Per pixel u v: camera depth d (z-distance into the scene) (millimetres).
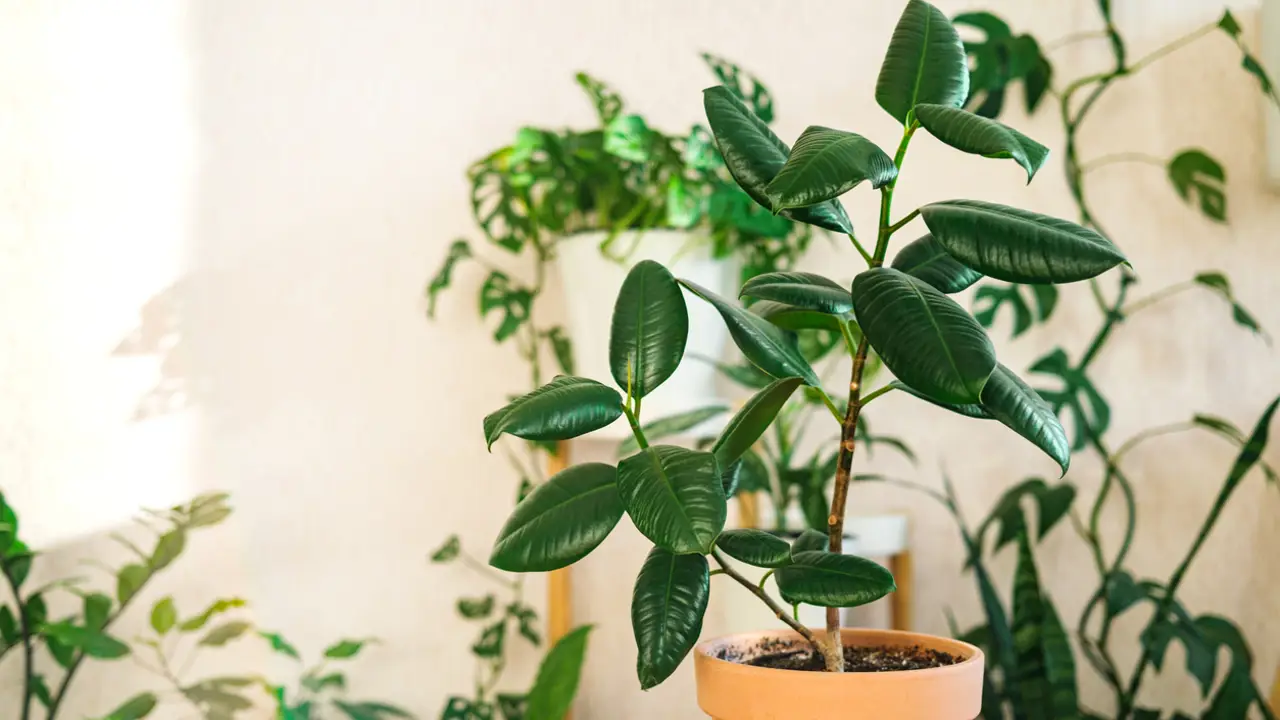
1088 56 1656
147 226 1666
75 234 1652
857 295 711
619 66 1737
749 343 809
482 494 1688
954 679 756
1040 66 1629
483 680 1658
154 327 1659
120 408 1645
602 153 1464
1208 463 1592
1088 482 1617
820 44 1717
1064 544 1615
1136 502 1606
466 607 1615
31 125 1652
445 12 1739
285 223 1697
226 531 1650
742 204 1409
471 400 1696
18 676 1596
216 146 1690
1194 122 1624
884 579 741
